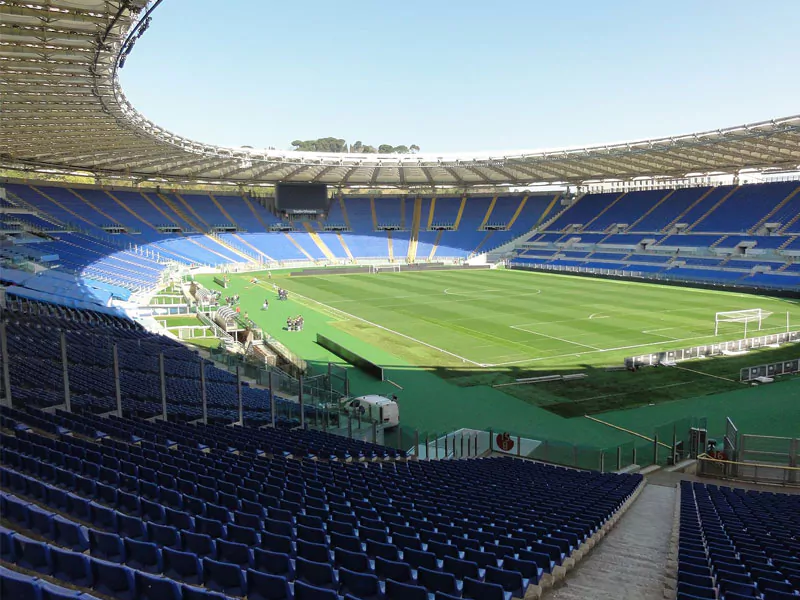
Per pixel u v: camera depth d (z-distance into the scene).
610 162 70.44
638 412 25.70
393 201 102.75
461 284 68.19
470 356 35.19
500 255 89.88
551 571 8.58
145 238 77.69
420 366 33.28
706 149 58.38
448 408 26.66
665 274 68.25
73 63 27.08
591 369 32.19
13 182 74.69
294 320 43.09
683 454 20.86
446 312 49.47
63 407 16.27
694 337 38.84
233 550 7.31
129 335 32.19
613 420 24.81
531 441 21.86
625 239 80.56
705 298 55.41
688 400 27.05
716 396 27.48
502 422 24.86
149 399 19.84
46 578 6.41
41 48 24.94
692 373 31.16
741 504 13.48
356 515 10.05
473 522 10.14
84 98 33.75
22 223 60.97
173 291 60.62
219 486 10.64
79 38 23.88
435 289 63.91
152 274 64.94
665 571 9.28
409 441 22.17
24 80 29.08
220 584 6.63
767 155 60.81
